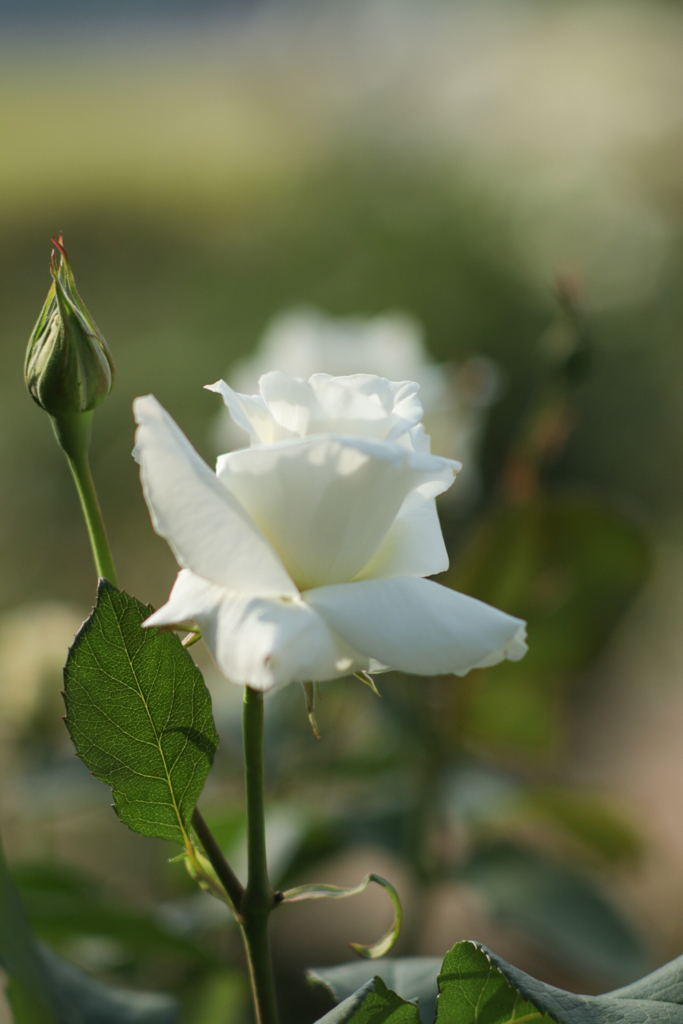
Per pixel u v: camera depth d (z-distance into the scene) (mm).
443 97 4871
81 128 5430
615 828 1127
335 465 563
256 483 567
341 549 573
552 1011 572
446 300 3670
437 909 1416
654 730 2131
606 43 4641
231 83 6094
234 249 4129
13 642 1180
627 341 3451
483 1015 601
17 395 3254
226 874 590
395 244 3934
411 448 588
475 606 572
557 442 1006
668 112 4258
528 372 3277
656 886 1526
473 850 1114
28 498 2971
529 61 4777
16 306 3791
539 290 3613
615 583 1034
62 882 803
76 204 4547
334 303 3744
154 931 748
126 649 576
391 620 563
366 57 5559
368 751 1219
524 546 1010
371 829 1104
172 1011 679
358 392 584
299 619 557
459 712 1093
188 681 581
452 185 4223
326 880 1562
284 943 1366
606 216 3885
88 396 592
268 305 3742
